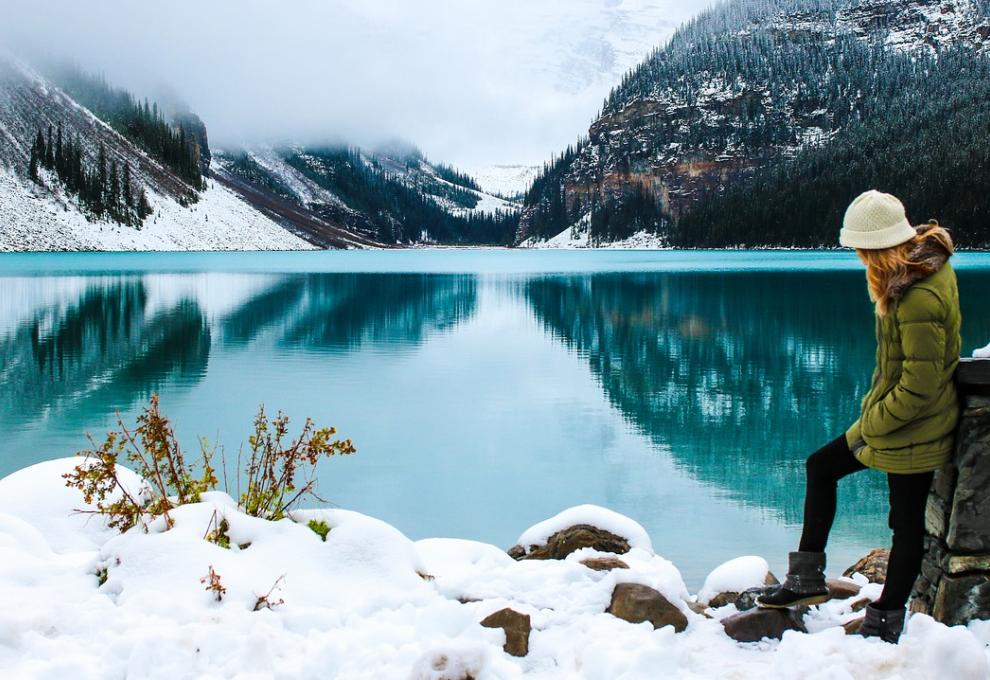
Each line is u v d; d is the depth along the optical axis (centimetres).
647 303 4009
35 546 475
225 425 1410
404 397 1697
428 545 554
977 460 348
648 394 1747
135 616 370
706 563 802
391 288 5184
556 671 349
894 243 332
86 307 3625
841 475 376
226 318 3247
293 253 15125
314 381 1881
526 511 967
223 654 345
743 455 1250
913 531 350
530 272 7562
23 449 1242
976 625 349
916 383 327
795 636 346
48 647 344
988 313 3172
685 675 327
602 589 410
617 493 1046
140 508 488
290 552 449
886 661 318
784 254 12638
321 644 347
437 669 308
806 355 2317
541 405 1628
